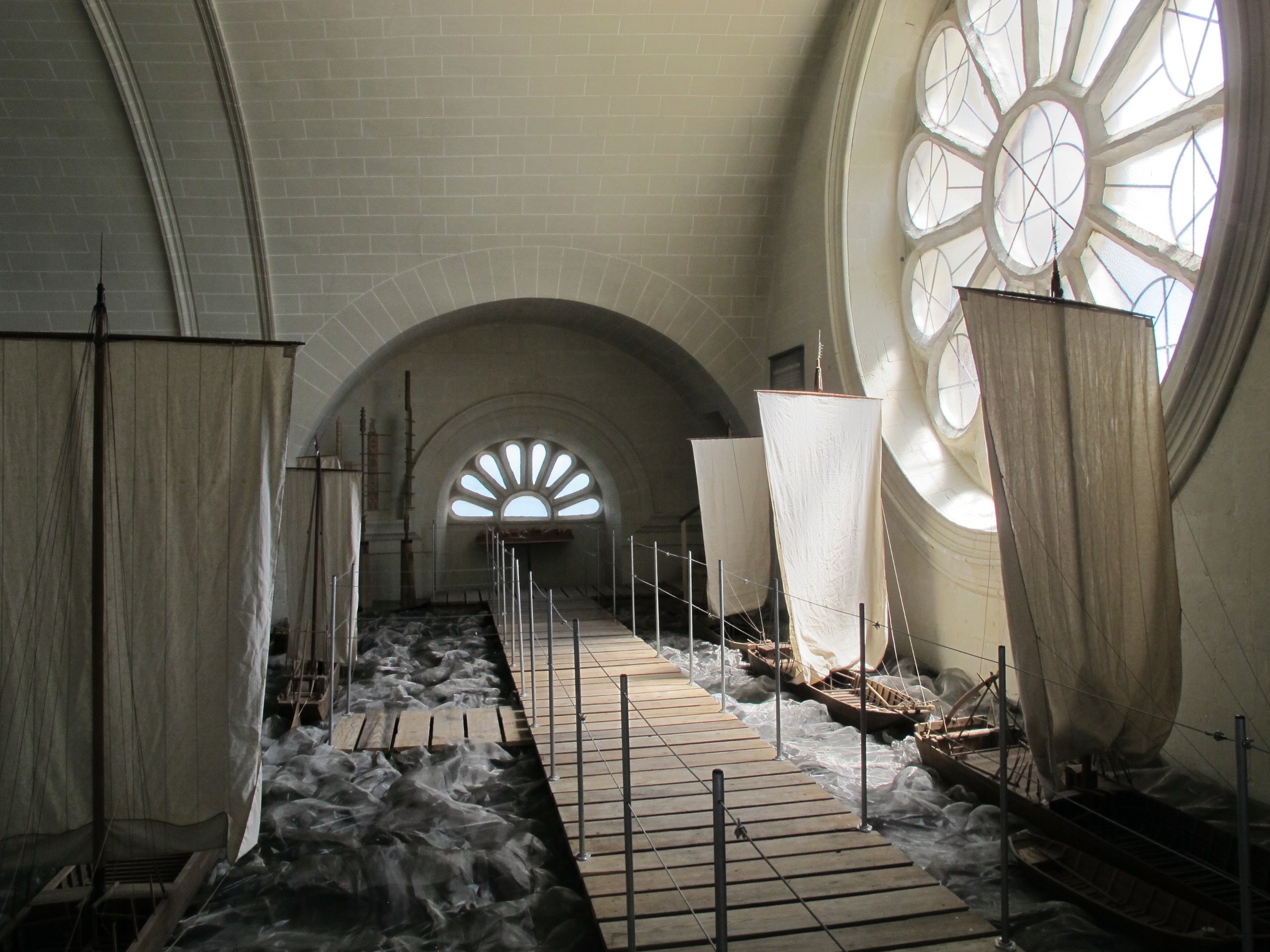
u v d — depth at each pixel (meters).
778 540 8.25
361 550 13.68
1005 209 8.27
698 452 10.73
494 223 11.95
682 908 4.12
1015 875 4.69
